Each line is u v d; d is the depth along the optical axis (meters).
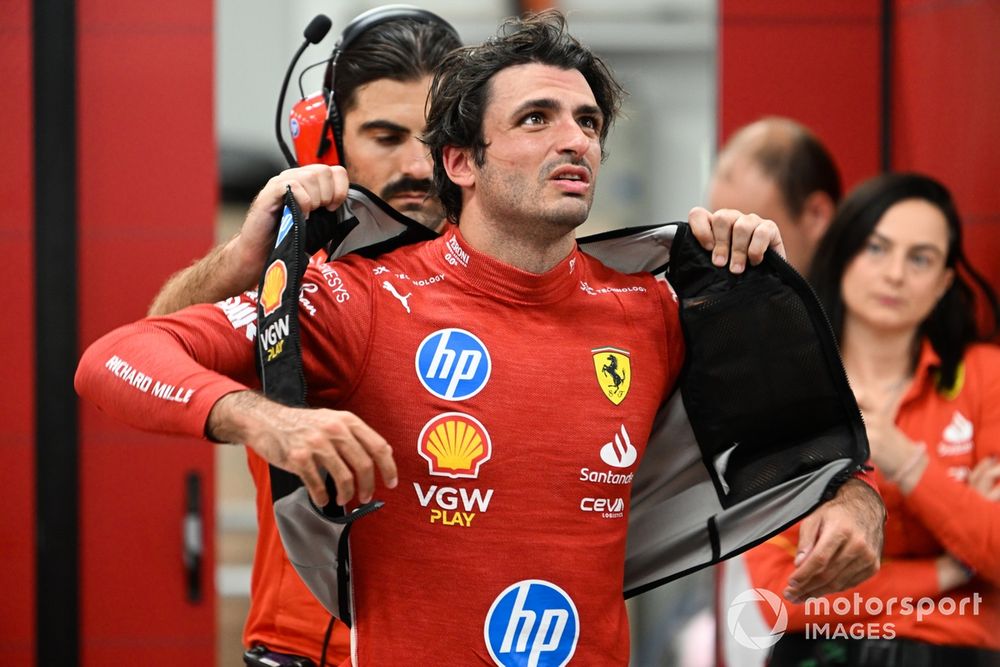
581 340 5.29
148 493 10.12
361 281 5.22
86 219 10.05
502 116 5.17
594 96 5.59
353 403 5.12
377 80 6.32
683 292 5.60
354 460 4.37
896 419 7.97
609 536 5.18
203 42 10.06
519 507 5.01
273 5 12.43
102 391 4.84
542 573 5.00
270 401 4.55
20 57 9.96
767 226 5.42
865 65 10.26
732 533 5.61
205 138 10.09
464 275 5.27
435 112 5.52
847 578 5.12
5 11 9.92
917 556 7.66
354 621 5.11
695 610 11.18
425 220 6.43
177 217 10.09
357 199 5.35
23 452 10.07
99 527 10.11
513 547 4.99
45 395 10.05
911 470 7.51
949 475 7.54
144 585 10.12
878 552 5.08
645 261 5.70
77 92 10.02
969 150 9.30
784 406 5.48
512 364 5.14
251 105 12.34
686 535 5.70
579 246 5.62
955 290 8.15
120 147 10.05
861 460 5.30
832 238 8.27
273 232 5.27
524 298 5.25
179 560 10.13
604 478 5.14
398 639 5.00
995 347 8.41
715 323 5.52
